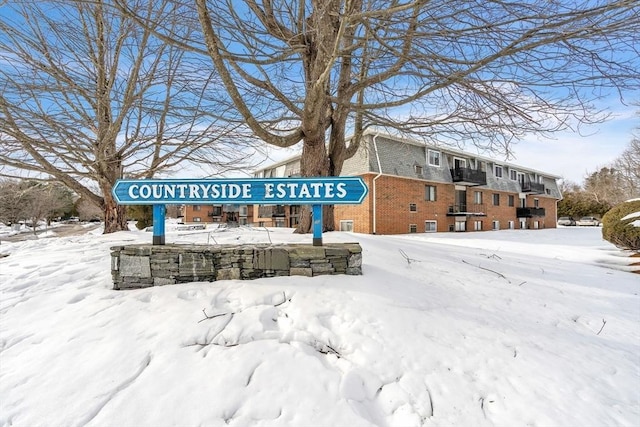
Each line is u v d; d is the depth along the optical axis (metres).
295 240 5.22
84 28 7.51
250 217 30.59
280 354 2.42
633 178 27.62
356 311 2.95
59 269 4.43
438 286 3.87
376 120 6.85
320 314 2.90
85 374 2.29
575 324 3.51
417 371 2.39
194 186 3.71
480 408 2.14
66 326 2.86
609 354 2.93
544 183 30.00
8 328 2.93
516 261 6.29
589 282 5.31
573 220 40.16
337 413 2.01
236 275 3.49
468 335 2.88
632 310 4.15
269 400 2.07
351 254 3.61
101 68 7.89
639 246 9.30
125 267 3.55
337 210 18.36
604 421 2.08
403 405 2.13
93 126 8.60
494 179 23.91
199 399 2.06
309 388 2.16
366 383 2.25
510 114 4.86
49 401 2.09
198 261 3.49
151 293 3.30
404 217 17.84
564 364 2.65
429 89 5.66
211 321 2.79
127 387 2.17
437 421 2.03
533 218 28.27
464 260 5.49
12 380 2.28
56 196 25.05
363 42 5.02
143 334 2.68
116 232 8.67
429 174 18.98
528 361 2.63
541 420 2.06
